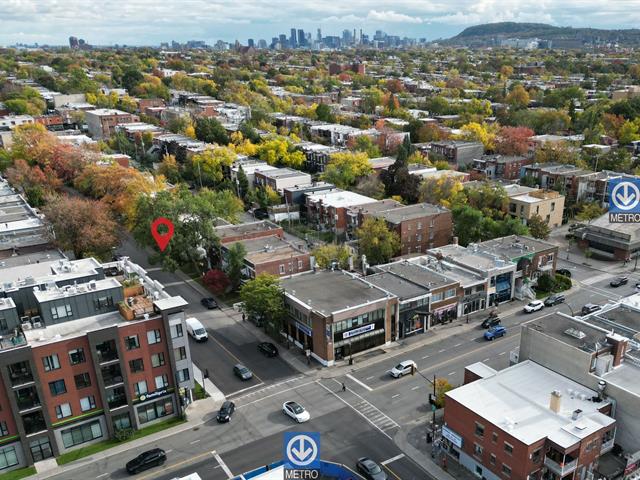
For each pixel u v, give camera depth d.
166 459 60.19
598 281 106.94
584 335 61.78
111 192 132.25
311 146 188.75
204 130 198.38
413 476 56.81
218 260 109.25
